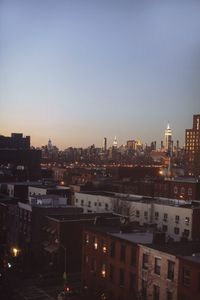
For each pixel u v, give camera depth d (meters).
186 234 81.62
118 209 94.81
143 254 52.28
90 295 59.28
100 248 60.66
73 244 74.75
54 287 66.44
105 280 58.97
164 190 129.50
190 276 45.34
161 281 49.19
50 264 74.44
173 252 49.09
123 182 143.62
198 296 44.28
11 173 157.75
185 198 122.50
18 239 87.88
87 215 81.00
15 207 90.12
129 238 56.69
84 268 64.19
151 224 76.00
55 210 83.56
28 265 79.06
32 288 65.75
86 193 110.81
